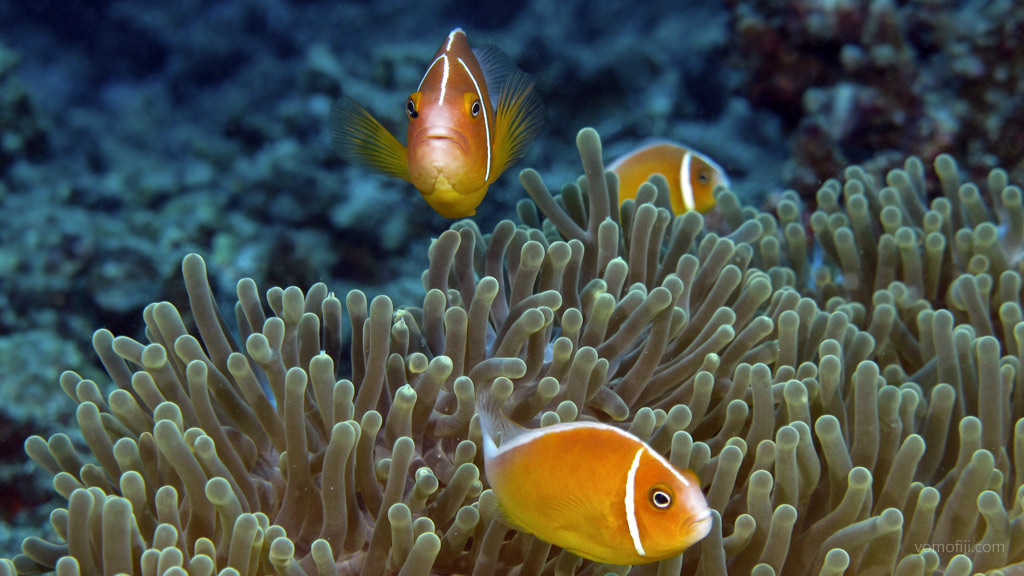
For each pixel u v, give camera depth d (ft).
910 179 2.11
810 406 1.52
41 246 3.21
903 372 1.66
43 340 2.88
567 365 1.51
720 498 1.35
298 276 3.50
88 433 1.43
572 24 4.21
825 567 1.28
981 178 2.80
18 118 4.34
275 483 1.45
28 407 2.56
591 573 1.36
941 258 1.83
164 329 1.49
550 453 1.18
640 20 4.16
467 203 1.50
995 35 2.74
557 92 3.97
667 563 1.30
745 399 1.54
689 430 1.49
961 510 1.37
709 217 2.75
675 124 3.84
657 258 1.77
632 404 1.55
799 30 3.21
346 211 3.57
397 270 3.54
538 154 3.76
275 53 5.85
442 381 1.42
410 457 1.33
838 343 1.54
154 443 1.42
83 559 1.33
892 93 2.97
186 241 3.39
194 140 5.00
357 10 5.78
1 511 2.41
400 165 1.57
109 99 5.94
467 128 1.41
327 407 1.40
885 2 2.95
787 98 3.40
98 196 4.23
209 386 1.44
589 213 1.93
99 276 3.15
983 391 1.45
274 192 3.80
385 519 1.34
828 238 2.06
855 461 1.42
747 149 3.55
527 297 1.57
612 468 1.15
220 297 3.29
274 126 4.91
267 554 1.34
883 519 1.30
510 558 1.37
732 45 3.64
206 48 5.88
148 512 1.36
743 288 1.81
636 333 1.53
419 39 5.45
